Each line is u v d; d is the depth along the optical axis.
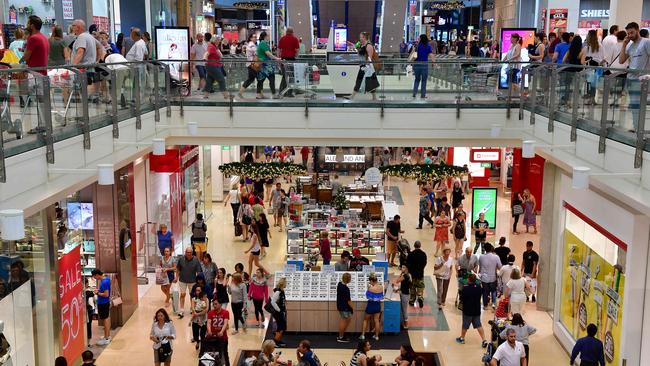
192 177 20.45
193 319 12.63
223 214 23.64
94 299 13.27
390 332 13.43
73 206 13.65
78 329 11.98
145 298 15.55
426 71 14.88
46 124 8.62
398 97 15.04
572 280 12.66
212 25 33.75
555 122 11.98
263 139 15.33
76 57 11.00
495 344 11.59
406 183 29.62
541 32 16.75
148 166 17.09
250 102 15.12
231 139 15.34
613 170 9.16
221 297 13.41
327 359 12.34
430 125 15.06
